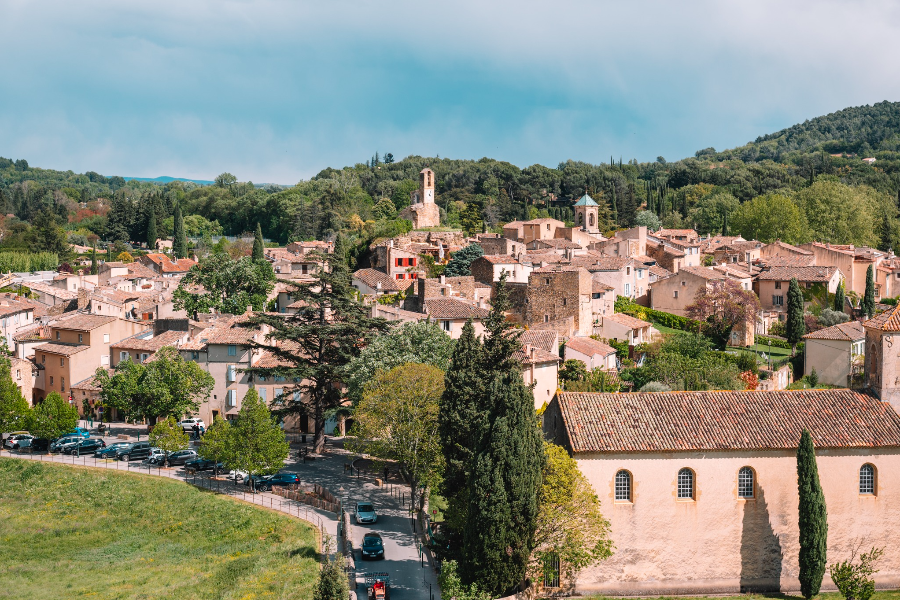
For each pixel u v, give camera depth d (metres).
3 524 81.25
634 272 147.25
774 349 124.31
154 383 99.12
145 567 70.00
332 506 77.62
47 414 98.31
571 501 56.09
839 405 61.41
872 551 58.19
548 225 195.62
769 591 58.47
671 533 57.94
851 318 138.38
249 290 145.88
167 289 169.25
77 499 85.81
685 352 111.62
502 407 56.78
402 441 74.81
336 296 93.88
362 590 58.75
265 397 103.62
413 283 142.75
